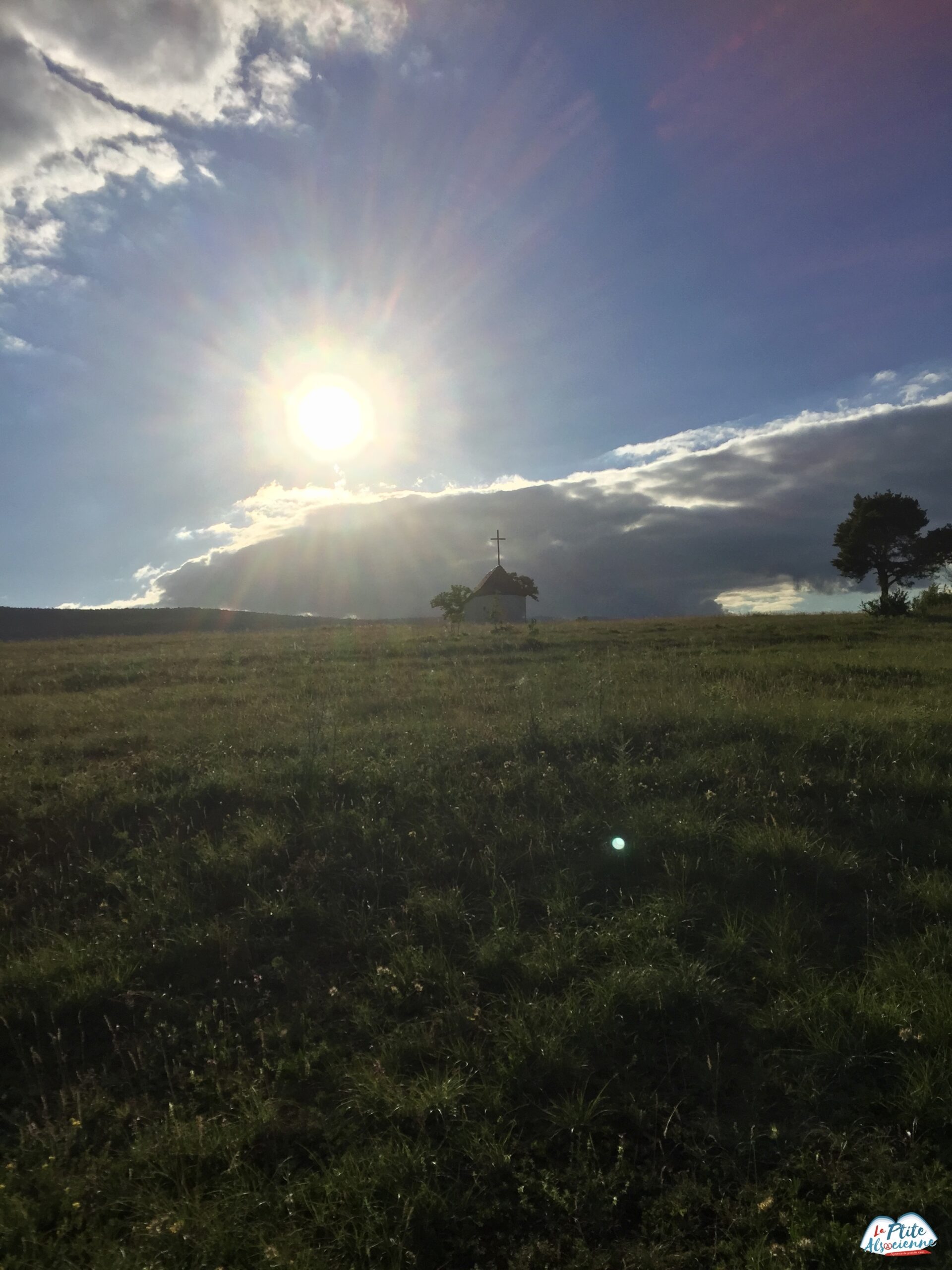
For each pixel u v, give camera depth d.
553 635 27.38
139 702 14.90
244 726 11.34
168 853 6.86
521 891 6.05
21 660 24.58
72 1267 3.18
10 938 5.74
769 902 5.65
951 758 8.13
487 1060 4.30
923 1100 3.74
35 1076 4.38
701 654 20.09
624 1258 3.17
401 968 5.11
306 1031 4.59
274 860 6.62
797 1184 3.42
